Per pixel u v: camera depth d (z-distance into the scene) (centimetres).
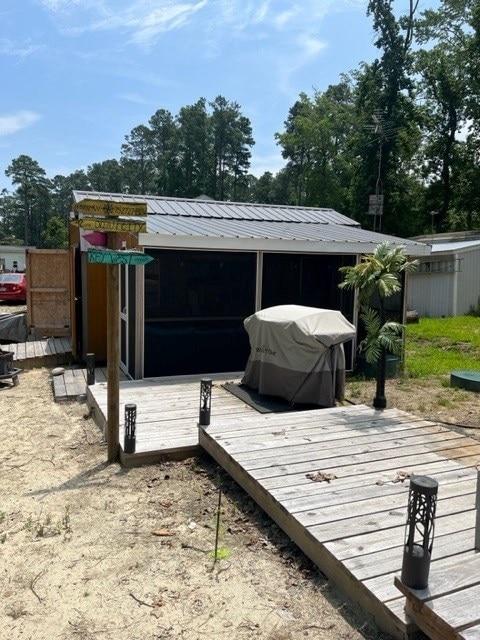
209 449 447
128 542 322
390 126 2680
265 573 290
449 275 1653
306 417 511
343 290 812
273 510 335
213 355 755
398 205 2897
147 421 523
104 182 7519
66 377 779
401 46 2762
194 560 303
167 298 720
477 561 241
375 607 239
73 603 262
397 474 374
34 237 8181
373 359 551
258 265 761
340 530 294
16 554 308
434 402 670
